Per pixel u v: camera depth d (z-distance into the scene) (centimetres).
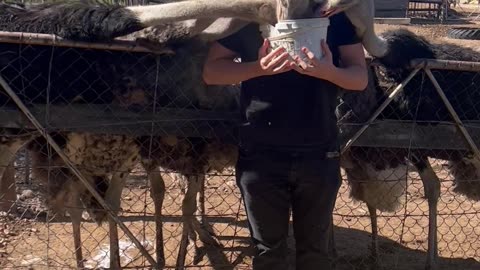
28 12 346
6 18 344
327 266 308
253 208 299
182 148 382
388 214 536
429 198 454
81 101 351
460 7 2719
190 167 394
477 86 404
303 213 300
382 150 415
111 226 398
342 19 299
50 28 333
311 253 304
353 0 283
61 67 346
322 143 292
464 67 364
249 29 304
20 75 342
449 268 455
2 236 463
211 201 544
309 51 274
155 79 356
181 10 308
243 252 450
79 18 328
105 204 355
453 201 557
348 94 381
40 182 393
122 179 395
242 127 300
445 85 398
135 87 355
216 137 365
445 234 511
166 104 361
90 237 471
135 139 374
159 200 428
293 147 290
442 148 386
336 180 297
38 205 502
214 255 462
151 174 414
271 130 289
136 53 352
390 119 393
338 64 303
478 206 566
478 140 391
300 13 274
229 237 495
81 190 394
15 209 493
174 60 353
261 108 289
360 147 404
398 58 368
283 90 287
